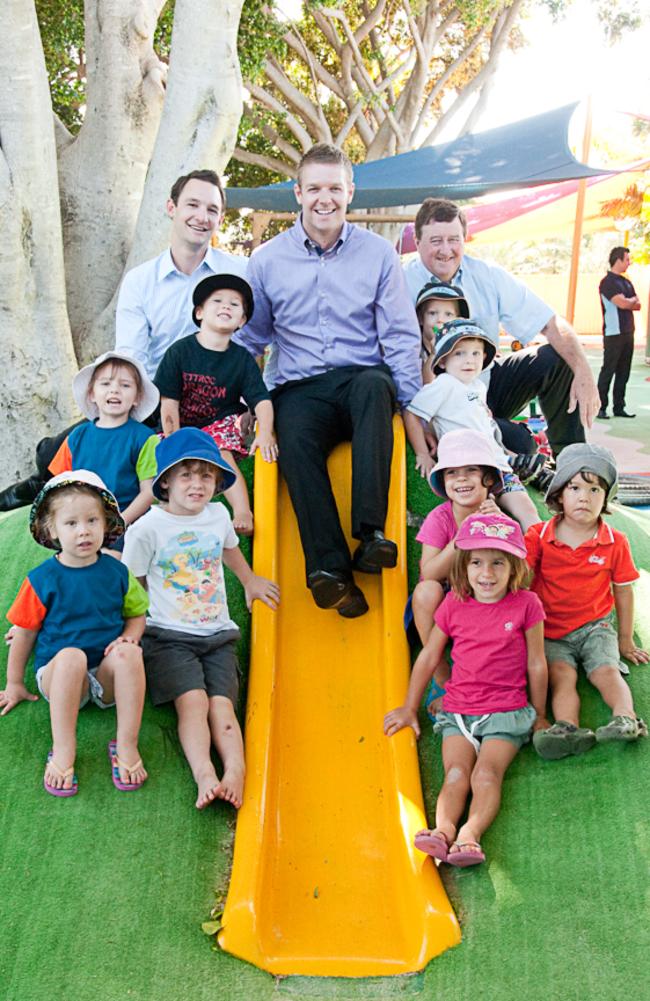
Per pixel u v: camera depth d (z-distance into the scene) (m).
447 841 3.06
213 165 7.30
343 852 3.32
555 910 2.88
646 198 19.25
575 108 12.47
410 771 3.41
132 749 3.28
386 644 3.85
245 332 4.85
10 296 6.90
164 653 3.58
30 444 7.16
